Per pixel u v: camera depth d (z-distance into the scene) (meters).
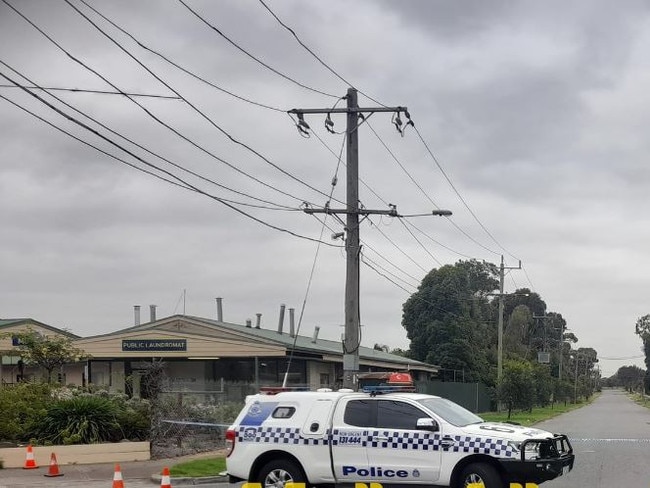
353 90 23.05
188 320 38.16
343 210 23.14
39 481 17.66
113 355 37.03
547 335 125.31
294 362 39.69
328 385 44.09
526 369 56.31
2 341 37.47
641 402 112.38
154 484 17.61
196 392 29.39
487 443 12.37
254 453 13.59
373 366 47.75
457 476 12.52
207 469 19.16
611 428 39.56
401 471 12.70
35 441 21.69
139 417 23.77
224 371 38.88
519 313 113.12
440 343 68.25
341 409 13.34
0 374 37.12
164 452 22.92
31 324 43.00
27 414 22.78
